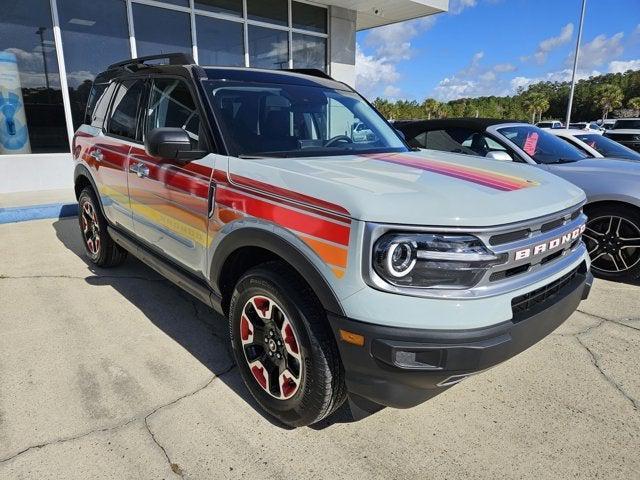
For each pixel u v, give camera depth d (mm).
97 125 4141
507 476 2031
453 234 1779
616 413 2461
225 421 2359
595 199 4328
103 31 8227
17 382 2641
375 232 1775
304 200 2006
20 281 4184
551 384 2721
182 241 2826
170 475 2002
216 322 3445
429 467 2076
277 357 2275
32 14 7520
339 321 1878
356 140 3176
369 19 12656
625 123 19391
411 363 1795
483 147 5266
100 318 3473
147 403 2482
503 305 1862
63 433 2238
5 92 7488
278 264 2242
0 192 7688
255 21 10156
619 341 3234
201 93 2785
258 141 2691
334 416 2434
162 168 2928
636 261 4281
